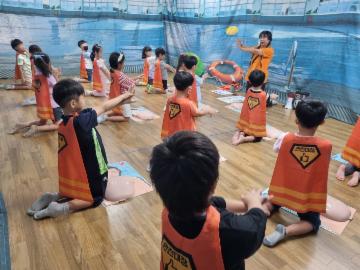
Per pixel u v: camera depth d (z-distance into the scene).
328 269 1.53
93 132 1.84
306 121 1.66
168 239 0.77
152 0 6.61
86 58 5.63
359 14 3.49
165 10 6.73
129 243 1.66
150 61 5.08
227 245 0.72
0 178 2.28
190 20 6.09
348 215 1.92
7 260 1.51
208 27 5.73
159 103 4.43
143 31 6.77
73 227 1.78
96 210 1.94
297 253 1.63
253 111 3.03
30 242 1.65
